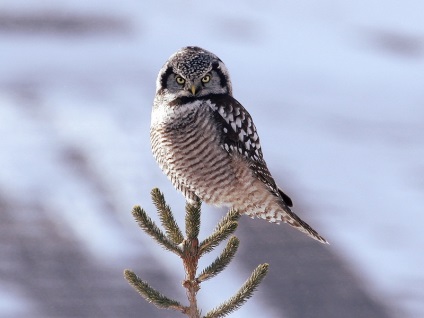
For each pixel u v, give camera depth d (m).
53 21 61.53
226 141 9.99
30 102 47.09
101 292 25.86
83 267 27.34
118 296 25.67
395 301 26.31
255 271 7.78
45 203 32.47
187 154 10.05
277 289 26.11
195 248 8.01
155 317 24.56
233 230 8.07
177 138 10.02
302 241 28.89
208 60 10.06
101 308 25.02
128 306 25.16
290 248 28.39
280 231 29.22
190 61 10.02
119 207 32.25
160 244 7.97
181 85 10.01
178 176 10.24
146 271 27.16
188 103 9.98
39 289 26.06
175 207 31.47
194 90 9.94
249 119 10.23
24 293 25.75
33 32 59.69
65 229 30.19
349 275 27.50
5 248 28.41
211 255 25.64
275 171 39.09
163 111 10.05
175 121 9.98
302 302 25.62
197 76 9.95
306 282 26.66
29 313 24.84
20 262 27.62
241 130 10.09
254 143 10.23
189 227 8.06
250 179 10.16
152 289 7.74
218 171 10.07
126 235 29.56
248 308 24.94
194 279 7.87
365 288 26.84
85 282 26.39
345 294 26.30
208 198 10.30
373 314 25.45
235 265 27.00
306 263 27.70
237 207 10.34
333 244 30.03
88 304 25.23
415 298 26.52
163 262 27.75
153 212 32.00
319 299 25.89
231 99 10.18
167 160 10.20
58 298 25.61
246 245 28.19
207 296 25.33
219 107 9.99
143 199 33.06
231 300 7.75
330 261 28.20
